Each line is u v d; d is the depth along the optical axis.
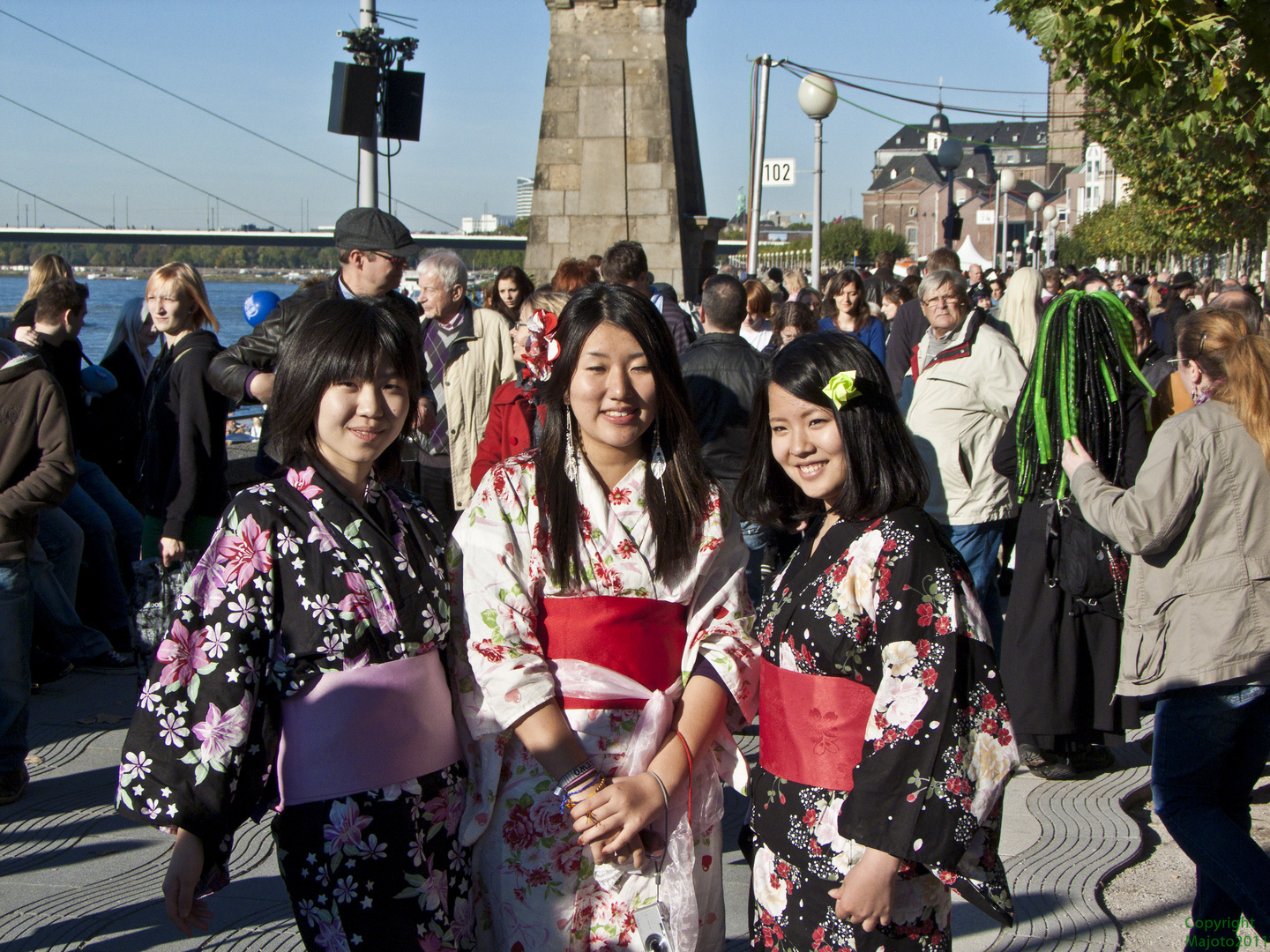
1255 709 3.03
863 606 2.10
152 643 4.13
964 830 1.96
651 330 2.36
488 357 5.18
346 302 2.27
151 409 4.65
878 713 2.03
